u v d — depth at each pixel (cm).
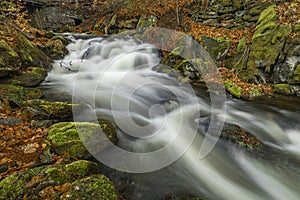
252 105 433
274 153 288
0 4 682
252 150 288
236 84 505
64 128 244
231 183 233
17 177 176
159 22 802
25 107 286
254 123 356
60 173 185
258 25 582
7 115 279
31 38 588
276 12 549
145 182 216
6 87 330
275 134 334
